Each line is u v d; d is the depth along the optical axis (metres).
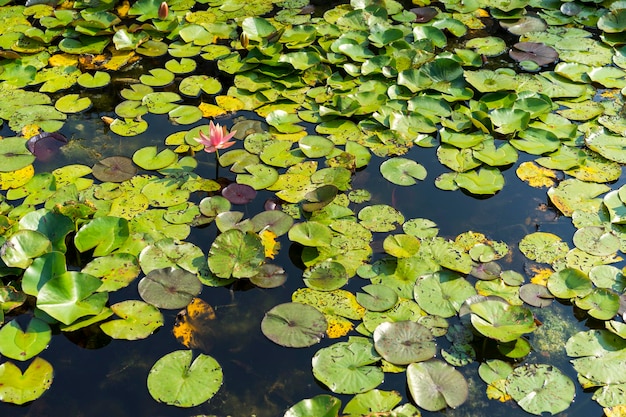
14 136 3.85
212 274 2.91
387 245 3.02
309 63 4.57
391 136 3.92
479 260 3.00
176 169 3.59
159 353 2.59
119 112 4.07
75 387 2.45
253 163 3.65
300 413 2.27
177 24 5.07
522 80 4.48
